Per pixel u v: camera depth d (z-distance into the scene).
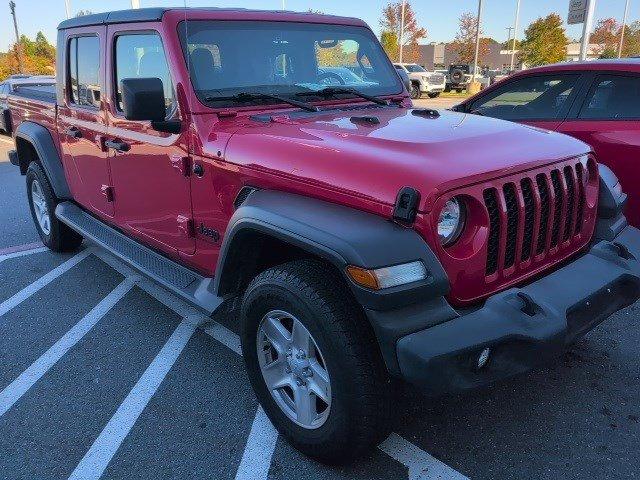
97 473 2.58
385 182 2.21
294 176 2.48
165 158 3.26
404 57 44.50
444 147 2.40
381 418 2.29
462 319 2.15
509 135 2.72
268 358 2.70
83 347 3.68
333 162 2.39
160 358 3.53
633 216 4.64
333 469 2.57
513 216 2.41
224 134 2.89
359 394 2.22
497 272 2.38
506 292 2.29
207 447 2.73
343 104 3.50
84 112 4.11
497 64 61.34
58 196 4.85
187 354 3.57
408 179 2.17
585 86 4.93
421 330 2.09
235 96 3.14
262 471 2.57
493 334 2.11
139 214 3.70
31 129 5.01
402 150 2.38
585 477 2.49
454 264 2.21
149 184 3.48
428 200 2.12
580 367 3.33
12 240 5.92
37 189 5.38
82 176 4.43
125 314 4.13
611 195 2.98
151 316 4.09
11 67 42.19
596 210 2.97
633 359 3.42
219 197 2.94
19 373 3.40
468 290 2.28
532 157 2.50
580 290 2.47
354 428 2.29
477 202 2.24
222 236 3.01
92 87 3.99
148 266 3.53
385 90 3.90
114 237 4.12
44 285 4.68
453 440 2.74
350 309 2.24
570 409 2.96
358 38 3.93
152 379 3.31
